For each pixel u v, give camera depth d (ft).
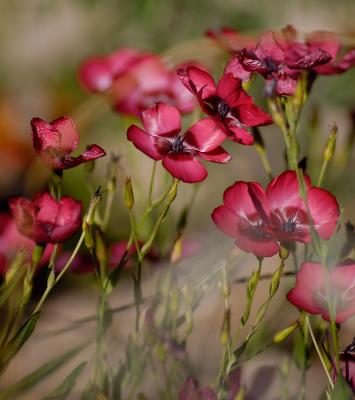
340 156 2.60
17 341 2.20
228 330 2.24
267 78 2.34
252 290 2.23
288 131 2.34
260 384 2.44
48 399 2.20
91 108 2.84
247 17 4.12
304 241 2.21
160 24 4.14
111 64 2.81
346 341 3.11
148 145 2.28
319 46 2.41
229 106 2.29
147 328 2.27
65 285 3.66
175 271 2.34
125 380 2.28
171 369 2.29
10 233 2.39
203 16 4.10
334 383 2.23
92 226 2.32
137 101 2.73
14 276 2.21
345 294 2.21
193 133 2.28
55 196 2.26
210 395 2.25
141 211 2.68
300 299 2.21
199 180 2.26
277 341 2.27
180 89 2.70
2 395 2.21
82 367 2.21
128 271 3.28
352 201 3.88
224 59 2.88
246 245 2.22
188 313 2.28
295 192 2.26
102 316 2.29
